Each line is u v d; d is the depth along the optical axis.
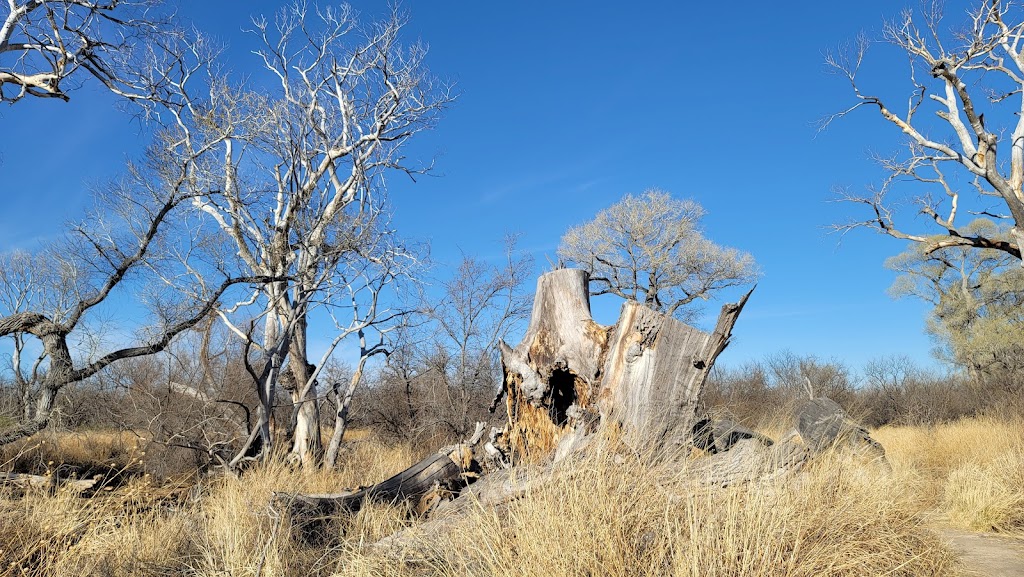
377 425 17.47
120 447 13.39
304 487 10.03
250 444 11.45
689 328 6.20
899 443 15.68
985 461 12.34
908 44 20.95
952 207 22.20
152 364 13.67
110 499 7.26
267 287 14.05
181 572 5.56
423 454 14.97
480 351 18.06
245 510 6.80
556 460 5.32
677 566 3.75
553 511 4.15
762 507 4.23
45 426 10.33
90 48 13.12
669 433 5.76
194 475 11.68
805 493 4.82
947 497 8.86
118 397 13.48
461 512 5.78
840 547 4.38
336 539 6.47
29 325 10.06
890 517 5.18
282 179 14.41
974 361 36.75
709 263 33.97
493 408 8.09
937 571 5.09
